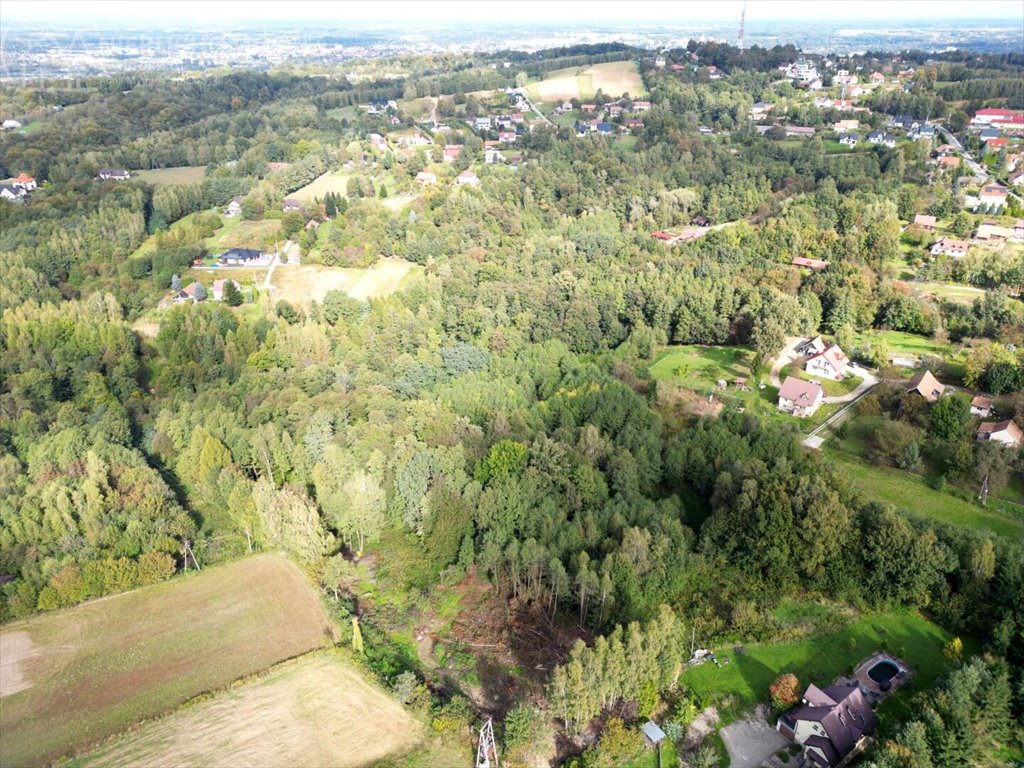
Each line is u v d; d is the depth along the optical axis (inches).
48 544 3715.6
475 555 3634.4
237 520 3993.6
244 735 2790.4
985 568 3191.4
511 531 3651.6
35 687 3041.3
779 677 2955.2
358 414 4793.3
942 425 4603.8
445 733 2753.4
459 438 4308.6
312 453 4421.8
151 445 4872.0
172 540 3767.2
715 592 3452.3
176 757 2709.2
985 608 3147.1
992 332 6023.6
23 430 4805.6
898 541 3307.1
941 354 5920.3
